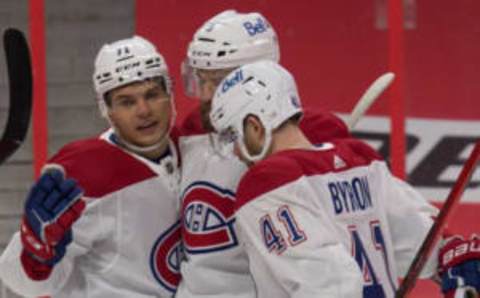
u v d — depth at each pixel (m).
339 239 8.95
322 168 9.05
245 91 9.06
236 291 9.48
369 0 16.69
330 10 16.72
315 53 16.78
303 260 8.66
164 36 16.64
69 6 16.47
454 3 16.73
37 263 9.15
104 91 9.62
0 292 14.66
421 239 9.84
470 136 16.97
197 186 9.56
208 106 9.79
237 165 9.48
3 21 16.31
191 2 16.64
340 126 10.15
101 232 9.57
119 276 9.66
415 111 16.91
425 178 16.92
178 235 9.77
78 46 16.52
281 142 9.12
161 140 9.67
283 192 8.77
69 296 9.88
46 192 8.80
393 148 16.52
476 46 16.78
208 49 9.72
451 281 9.69
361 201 9.23
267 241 8.80
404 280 9.40
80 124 16.50
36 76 16.17
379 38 16.70
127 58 9.56
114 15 16.58
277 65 9.25
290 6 16.72
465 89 16.97
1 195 16.27
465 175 9.53
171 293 9.75
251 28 9.79
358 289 8.59
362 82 16.78
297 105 9.16
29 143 16.30
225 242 9.47
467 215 16.89
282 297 9.02
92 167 9.55
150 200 9.66
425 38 16.81
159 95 9.65
